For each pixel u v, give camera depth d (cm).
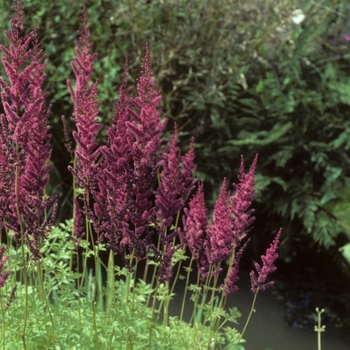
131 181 208
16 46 208
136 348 245
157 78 531
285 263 543
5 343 237
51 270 254
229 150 542
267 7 558
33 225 215
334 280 523
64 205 529
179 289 478
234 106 566
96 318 262
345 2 611
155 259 220
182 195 258
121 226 222
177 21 561
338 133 578
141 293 260
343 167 549
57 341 245
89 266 478
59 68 532
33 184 212
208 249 239
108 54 539
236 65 546
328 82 565
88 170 213
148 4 544
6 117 218
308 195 539
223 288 253
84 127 210
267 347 441
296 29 572
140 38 545
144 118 204
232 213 235
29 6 539
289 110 541
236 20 555
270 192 547
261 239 553
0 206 219
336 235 511
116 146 207
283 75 580
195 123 559
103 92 518
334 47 600
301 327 468
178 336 264
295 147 555
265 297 502
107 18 554
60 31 555
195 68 560
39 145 209
